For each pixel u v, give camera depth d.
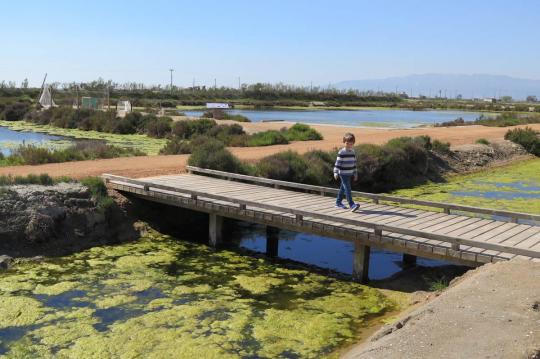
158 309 8.61
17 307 8.50
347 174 11.60
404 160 23.12
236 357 7.04
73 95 74.31
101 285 9.66
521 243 9.43
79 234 12.16
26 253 11.12
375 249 12.91
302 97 130.50
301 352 7.25
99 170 17.14
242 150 24.52
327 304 9.16
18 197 11.91
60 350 7.12
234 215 11.89
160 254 11.80
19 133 37.84
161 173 17.22
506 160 30.91
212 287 9.80
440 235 9.22
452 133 38.22
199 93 118.00
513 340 5.60
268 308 8.86
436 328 6.09
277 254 12.30
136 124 40.16
